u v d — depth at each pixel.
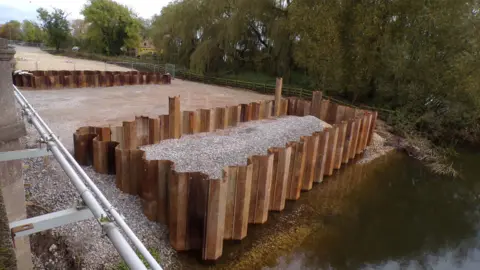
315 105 17.25
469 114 17.52
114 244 2.00
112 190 7.48
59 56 47.16
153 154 9.34
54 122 11.92
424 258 8.00
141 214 7.07
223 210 6.53
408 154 15.55
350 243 8.02
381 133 17.59
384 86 20.81
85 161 8.31
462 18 17.61
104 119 12.82
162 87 24.58
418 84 19.00
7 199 3.77
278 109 16.88
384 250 8.08
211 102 19.25
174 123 11.17
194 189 6.46
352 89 22.50
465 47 17.56
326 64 22.41
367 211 9.71
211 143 10.78
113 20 52.66
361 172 12.88
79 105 15.40
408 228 9.19
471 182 13.12
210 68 33.28
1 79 3.45
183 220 6.52
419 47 19.05
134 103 16.73
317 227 8.41
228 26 30.42
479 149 17.84
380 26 20.53
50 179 7.04
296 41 27.05
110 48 54.66
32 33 71.56
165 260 6.30
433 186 12.32
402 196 11.12
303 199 9.78
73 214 2.53
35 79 19.19
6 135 3.55
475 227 9.66
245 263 6.70
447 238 8.99
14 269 1.69
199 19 34.16
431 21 18.17
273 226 8.09
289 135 12.52
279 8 29.27
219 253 6.66
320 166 10.87
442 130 17.92
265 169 7.57
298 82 28.47
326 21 21.67
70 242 5.63
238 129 13.09
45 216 2.45
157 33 38.78
